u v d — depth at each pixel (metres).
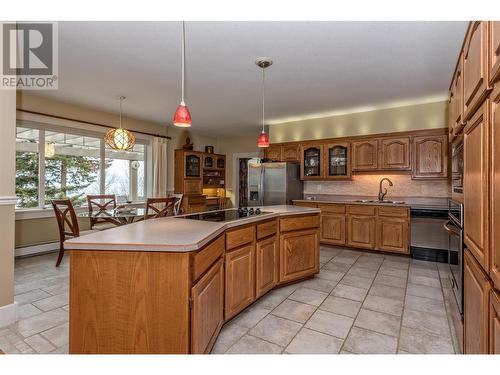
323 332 2.11
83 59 2.94
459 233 1.82
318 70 3.20
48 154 4.46
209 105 4.64
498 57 1.05
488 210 1.19
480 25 1.27
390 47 2.67
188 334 1.46
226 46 2.65
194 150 6.95
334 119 5.27
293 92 3.98
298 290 2.93
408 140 4.34
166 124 6.21
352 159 4.85
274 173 5.33
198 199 6.52
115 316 1.48
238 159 7.74
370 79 3.48
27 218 4.17
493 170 1.12
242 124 6.13
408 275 3.41
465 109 1.67
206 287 1.68
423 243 4.09
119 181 5.52
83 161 4.92
